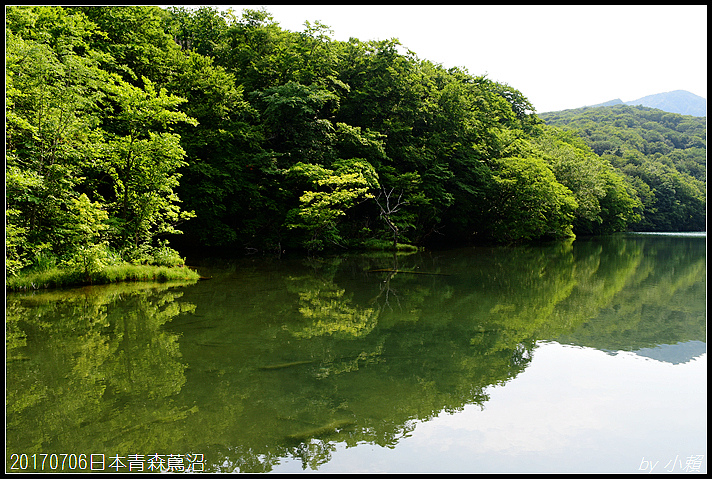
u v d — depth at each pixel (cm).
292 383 518
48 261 1052
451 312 906
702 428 420
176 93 1836
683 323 833
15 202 1005
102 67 1608
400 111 2566
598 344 691
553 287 1235
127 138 1226
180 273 1216
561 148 3969
